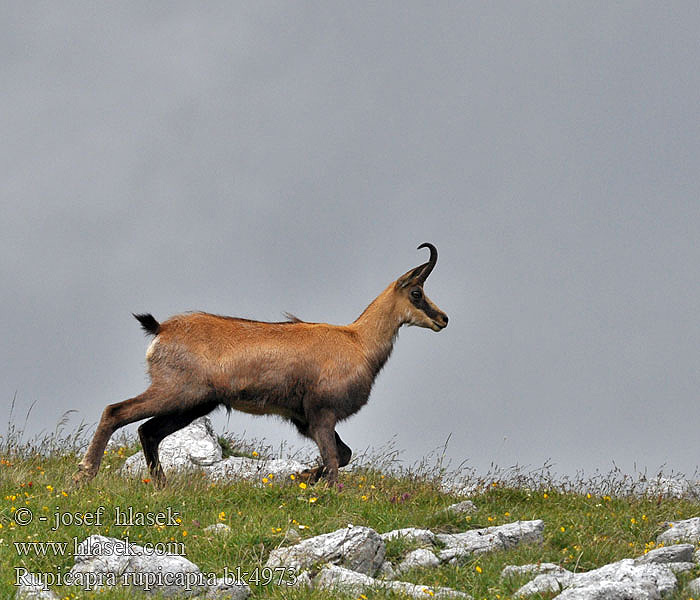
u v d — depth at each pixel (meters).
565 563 30.86
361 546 29.23
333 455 42.00
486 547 31.48
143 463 47.38
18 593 24.33
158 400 40.28
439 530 34.47
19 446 48.25
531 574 28.66
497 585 28.11
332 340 43.16
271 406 42.16
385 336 44.94
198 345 40.94
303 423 44.09
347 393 42.81
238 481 40.88
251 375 41.38
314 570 28.38
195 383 40.66
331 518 33.38
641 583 26.12
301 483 38.22
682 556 30.50
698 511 41.50
